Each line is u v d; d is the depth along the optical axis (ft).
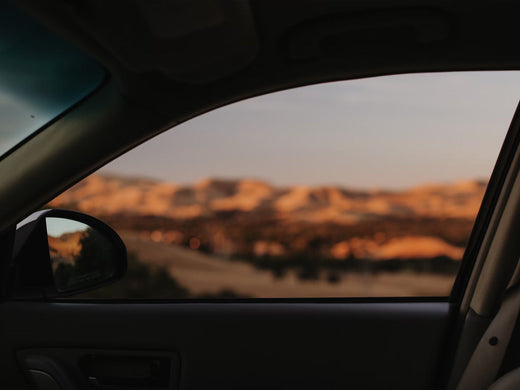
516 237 5.98
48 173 4.75
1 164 4.71
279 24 4.75
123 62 4.56
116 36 4.28
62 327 6.61
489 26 4.89
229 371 6.63
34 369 6.53
